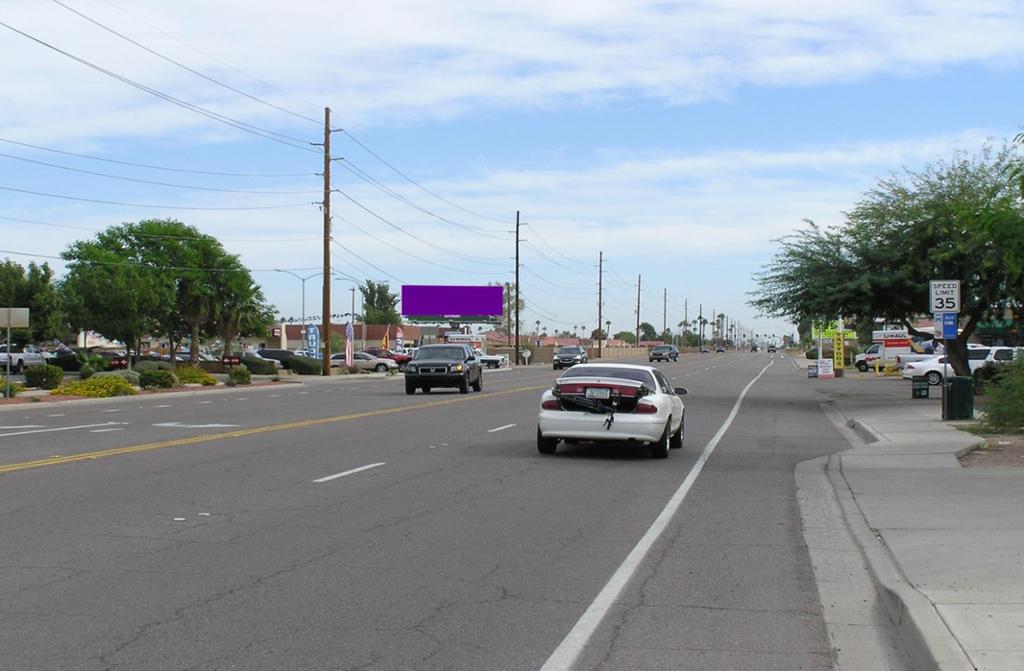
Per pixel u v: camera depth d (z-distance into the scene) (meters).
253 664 6.43
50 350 93.44
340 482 14.44
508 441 20.66
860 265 36.84
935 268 35.75
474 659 6.62
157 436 20.97
